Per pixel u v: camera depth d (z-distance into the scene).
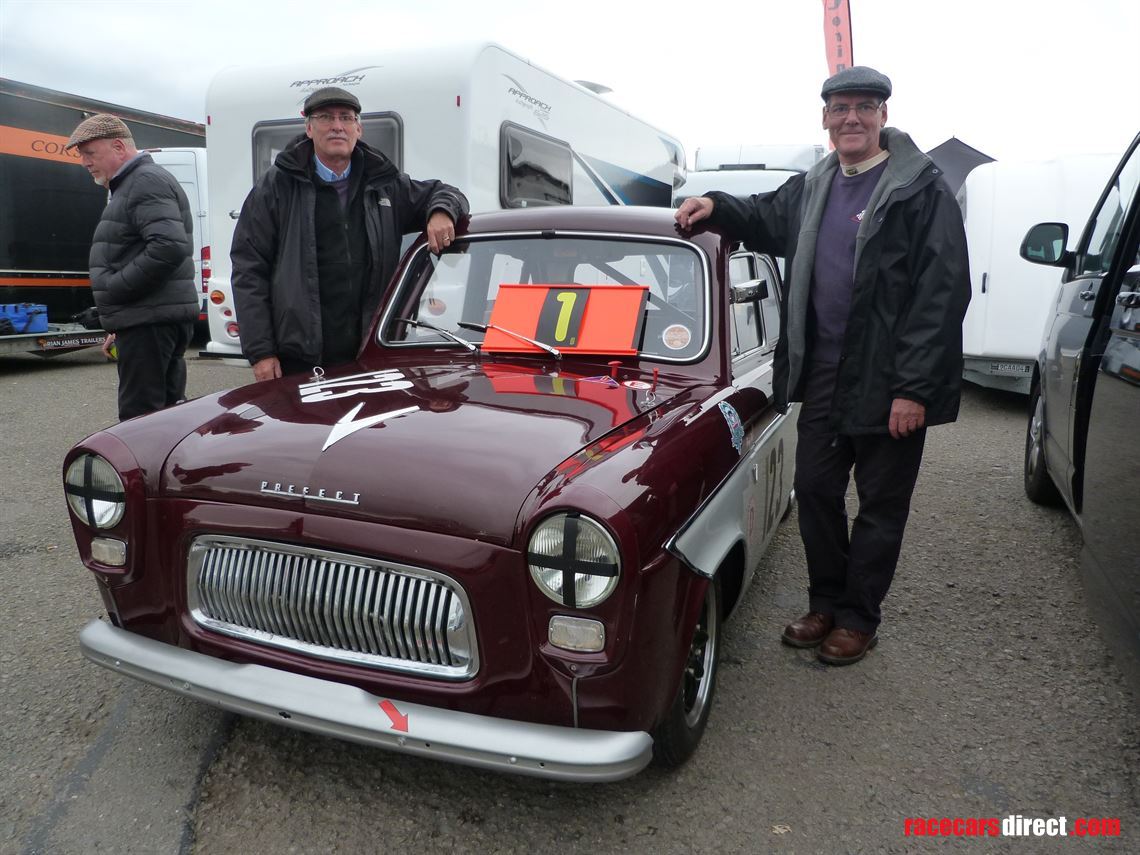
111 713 2.79
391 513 2.02
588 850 2.21
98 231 4.39
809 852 2.21
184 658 2.26
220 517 2.19
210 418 2.50
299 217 3.52
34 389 8.60
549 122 7.57
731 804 2.40
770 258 4.19
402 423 2.32
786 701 2.95
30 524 4.58
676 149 10.93
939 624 3.57
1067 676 3.14
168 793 2.41
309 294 3.55
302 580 2.14
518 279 3.27
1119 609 2.69
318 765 2.55
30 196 9.89
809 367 3.16
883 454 3.04
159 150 10.99
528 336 3.06
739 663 3.21
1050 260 4.34
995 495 5.34
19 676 3.01
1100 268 3.83
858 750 2.66
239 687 2.15
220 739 2.67
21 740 2.64
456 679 2.04
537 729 1.98
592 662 1.93
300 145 3.48
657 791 2.45
